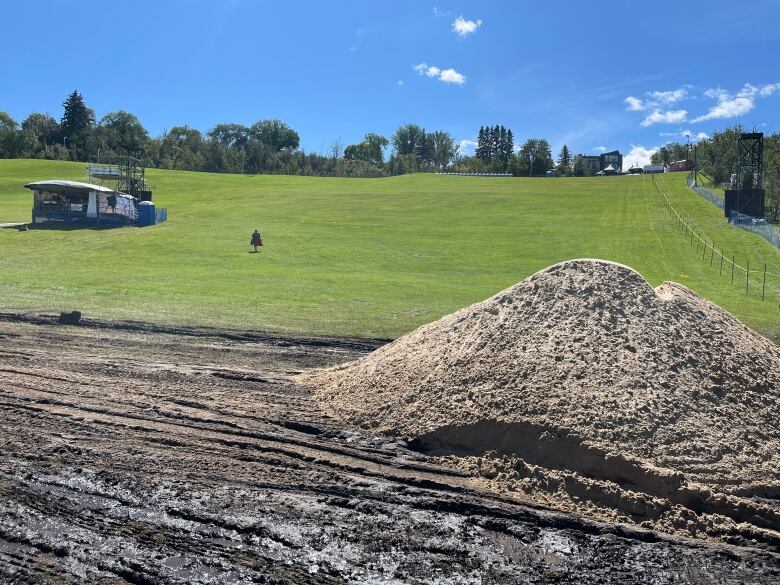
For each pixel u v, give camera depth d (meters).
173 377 12.01
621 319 9.87
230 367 13.20
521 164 113.56
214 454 8.39
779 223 43.53
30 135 109.38
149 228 38.84
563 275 10.84
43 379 11.46
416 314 19.88
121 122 124.69
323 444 8.91
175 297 21.09
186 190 67.75
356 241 37.22
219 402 10.59
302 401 10.88
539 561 6.24
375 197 60.75
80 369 12.30
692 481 7.48
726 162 61.72
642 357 9.20
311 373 12.77
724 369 9.28
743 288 25.55
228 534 6.43
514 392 8.92
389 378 10.66
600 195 62.09
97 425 9.24
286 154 125.94
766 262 31.03
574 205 54.94
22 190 63.44
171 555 6.03
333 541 6.38
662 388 8.73
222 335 16.44
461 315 11.27
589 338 9.51
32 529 6.39
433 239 38.78
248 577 5.72
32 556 5.94
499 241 38.31
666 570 6.19
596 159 130.25
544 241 38.25
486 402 8.95
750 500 7.38
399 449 8.87
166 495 7.18
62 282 22.88
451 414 9.08
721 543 6.75
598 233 40.97
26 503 6.89
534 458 8.15
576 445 7.94
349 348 15.66
